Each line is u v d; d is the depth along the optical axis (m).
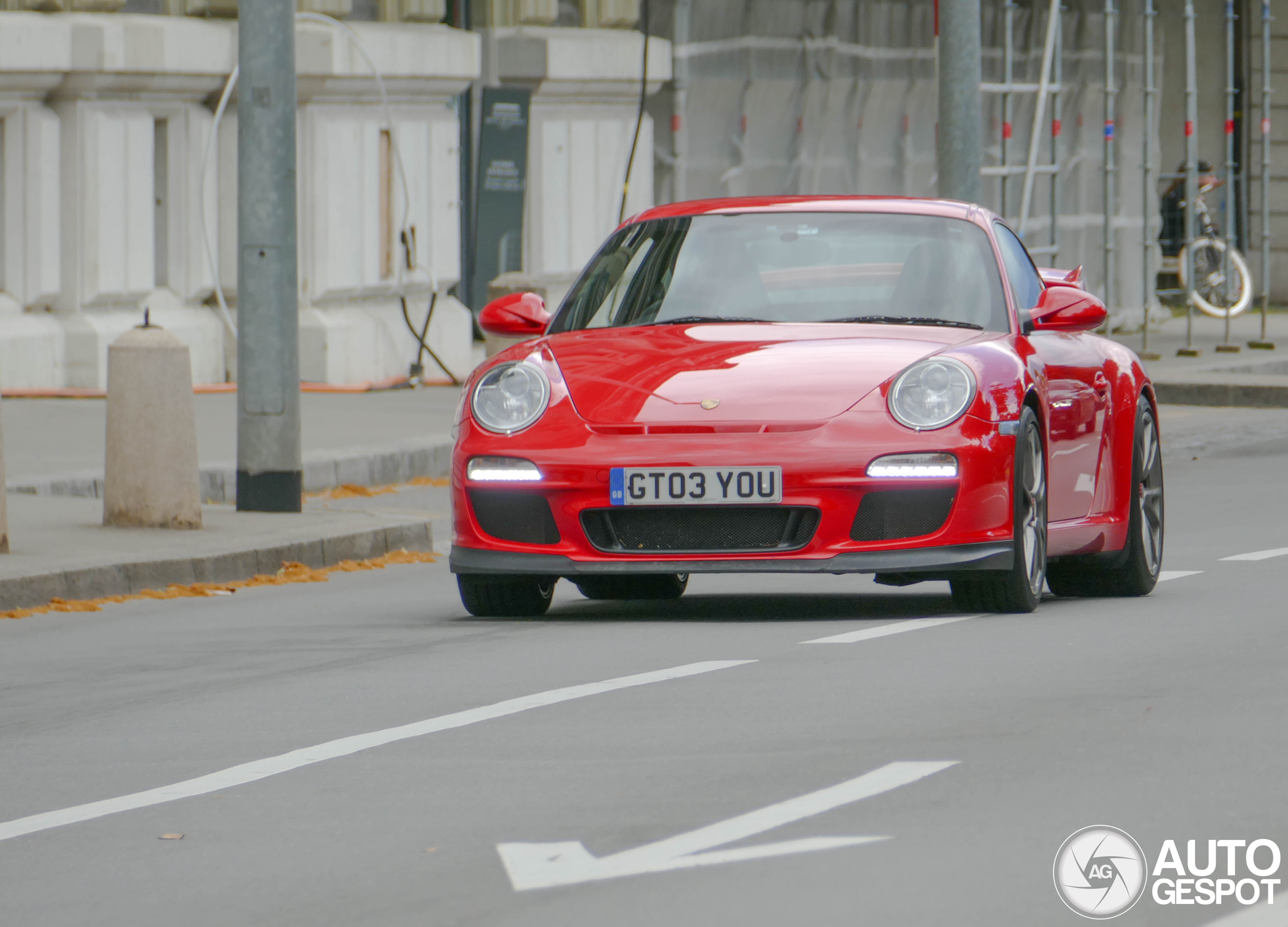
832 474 26.64
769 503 26.67
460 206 75.12
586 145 78.19
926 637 26.09
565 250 77.88
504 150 75.12
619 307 30.59
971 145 57.22
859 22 85.56
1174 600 30.34
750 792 18.03
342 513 41.12
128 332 37.97
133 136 61.59
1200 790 17.70
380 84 64.56
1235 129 115.56
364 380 67.31
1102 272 97.31
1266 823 16.67
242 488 40.94
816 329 29.06
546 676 23.92
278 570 36.34
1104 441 31.11
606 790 18.27
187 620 30.97
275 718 22.19
